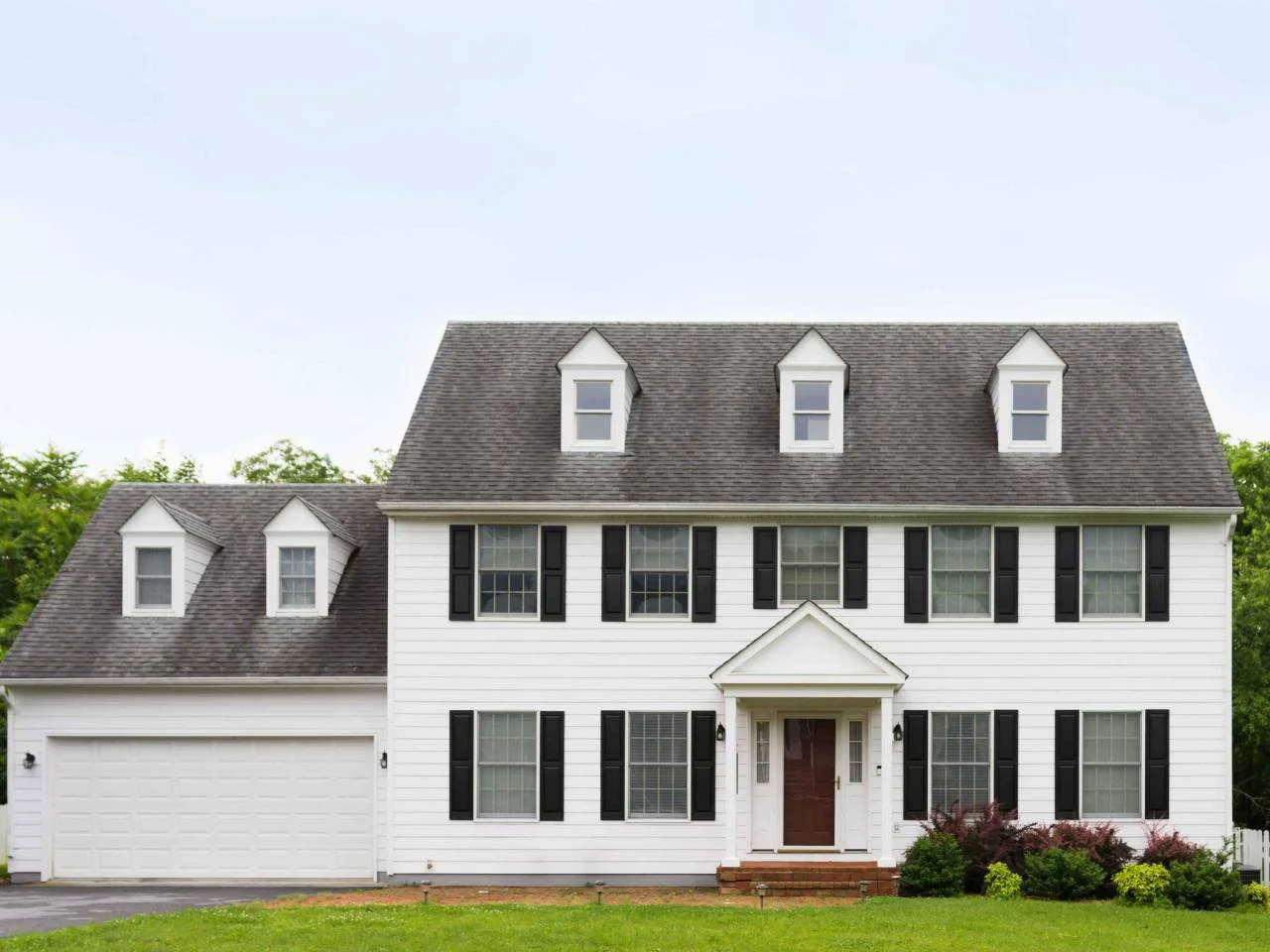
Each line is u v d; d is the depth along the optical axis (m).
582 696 23.92
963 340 27.61
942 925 17.98
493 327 28.03
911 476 24.44
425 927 17.44
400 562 24.28
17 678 24.50
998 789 23.45
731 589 24.05
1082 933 17.58
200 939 16.42
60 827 24.62
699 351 27.52
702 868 23.53
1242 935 17.80
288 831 24.58
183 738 24.77
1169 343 27.12
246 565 26.67
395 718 23.97
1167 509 23.64
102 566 26.56
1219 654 23.58
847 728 23.97
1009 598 23.83
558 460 24.94
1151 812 23.31
